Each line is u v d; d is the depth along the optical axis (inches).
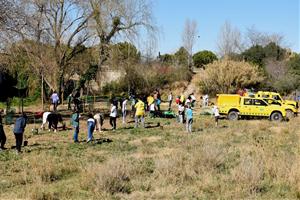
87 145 745.6
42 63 1269.7
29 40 1155.9
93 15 1378.0
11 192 422.3
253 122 1205.1
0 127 680.4
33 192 402.0
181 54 2743.6
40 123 1091.3
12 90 1733.5
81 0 1363.2
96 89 2003.0
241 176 439.8
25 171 498.0
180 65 2544.3
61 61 1396.4
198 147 684.1
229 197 393.1
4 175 503.2
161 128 1014.4
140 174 491.8
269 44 2847.0
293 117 1273.4
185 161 536.7
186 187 434.0
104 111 1450.5
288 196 400.2
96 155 642.2
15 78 1640.0
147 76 1932.8
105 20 1379.2
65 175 502.9
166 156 622.2
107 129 994.7
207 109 1595.7
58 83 1417.3
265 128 1023.0
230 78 2150.6
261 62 2664.9
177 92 2256.4
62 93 1587.1
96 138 839.7
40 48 1245.7
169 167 494.9
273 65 2429.9
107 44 1412.4
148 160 591.2
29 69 1400.1
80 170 523.2
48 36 1307.8
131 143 780.6
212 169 500.7
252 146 702.5
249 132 952.9
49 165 516.7
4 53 1107.9
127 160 573.9
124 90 1931.6
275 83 2204.7
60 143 769.6
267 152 606.5
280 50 2815.0
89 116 791.1
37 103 1726.1
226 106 1282.0
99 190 416.5
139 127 1040.2
